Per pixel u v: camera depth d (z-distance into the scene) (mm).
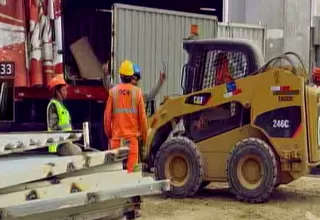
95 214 6414
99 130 19062
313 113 12859
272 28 23797
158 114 14461
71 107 18984
